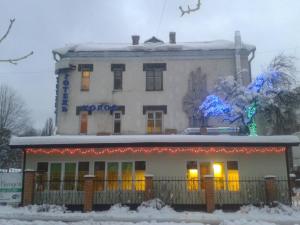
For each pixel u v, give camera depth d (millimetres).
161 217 17078
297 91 26547
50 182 20953
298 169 39188
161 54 28969
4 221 14742
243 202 20125
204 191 20234
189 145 20438
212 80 28406
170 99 28297
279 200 19953
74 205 20484
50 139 20922
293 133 32375
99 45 29938
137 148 20984
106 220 16203
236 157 21094
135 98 28438
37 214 17906
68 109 28328
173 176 20859
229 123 27188
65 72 28828
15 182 20672
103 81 28750
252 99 25797
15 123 55531
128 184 20750
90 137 20906
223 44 29141
